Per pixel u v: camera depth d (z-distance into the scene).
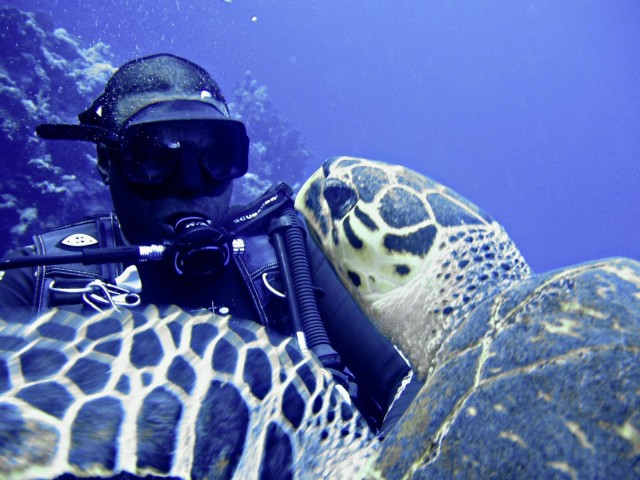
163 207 1.71
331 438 0.94
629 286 0.76
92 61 10.30
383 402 1.63
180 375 0.79
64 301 1.57
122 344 0.80
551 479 0.59
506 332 0.79
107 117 1.78
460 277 1.35
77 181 7.02
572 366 0.67
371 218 1.43
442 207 1.44
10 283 1.68
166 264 1.65
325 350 1.60
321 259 2.00
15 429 0.63
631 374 0.63
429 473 0.69
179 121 1.66
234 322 0.91
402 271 1.39
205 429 0.74
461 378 0.77
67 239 1.81
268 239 1.98
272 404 0.85
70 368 0.73
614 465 0.58
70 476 0.63
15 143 6.50
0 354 0.72
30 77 7.59
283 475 0.82
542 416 0.64
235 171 1.79
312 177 1.67
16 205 6.39
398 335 1.42
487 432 0.67
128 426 0.70
